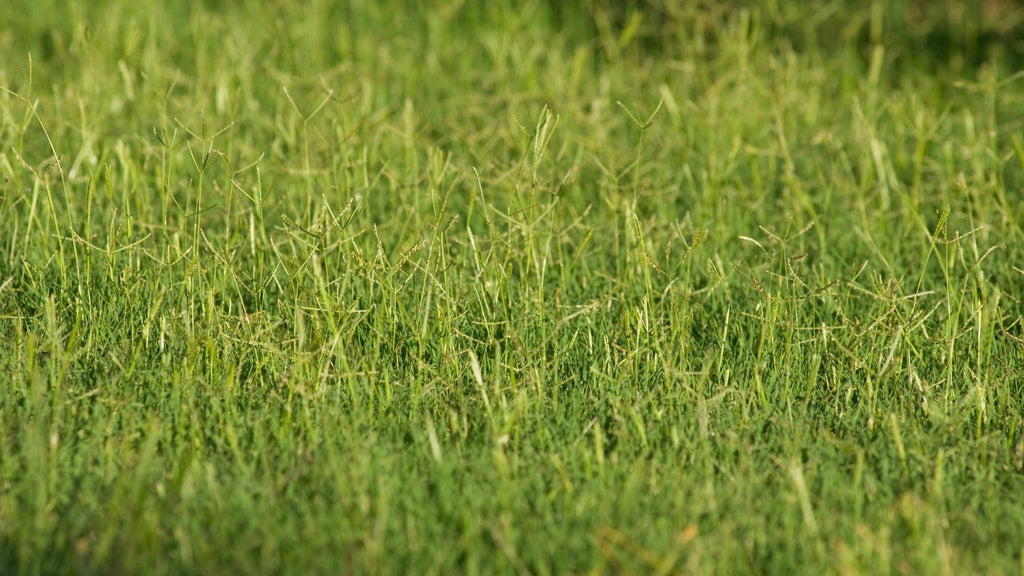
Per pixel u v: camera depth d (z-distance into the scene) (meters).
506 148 15.77
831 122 17.69
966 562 8.25
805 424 10.16
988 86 15.31
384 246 13.24
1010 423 10.27
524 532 8.45
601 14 22.16
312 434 9.60
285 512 8.68
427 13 22.62
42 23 21.47
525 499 8.95
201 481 9.04
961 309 12.02
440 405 10.38
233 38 20.34
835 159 16.22
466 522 8.37
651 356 11.05
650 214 14.73
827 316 11.90
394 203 14.01
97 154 15.13
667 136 16.59
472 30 22.31
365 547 8.16
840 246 13.75
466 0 23.08
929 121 16.92
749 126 16.89
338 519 8.48
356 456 9.21
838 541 8.45
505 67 20.03
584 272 12.73
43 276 11.86
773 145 16.34
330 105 17.28
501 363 10.84
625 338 11.45
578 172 15.36
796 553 8.40
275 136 16.55
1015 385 10.95
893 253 13.45
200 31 20.27
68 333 11.27
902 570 8.07
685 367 10.87
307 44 20.84
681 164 16.12
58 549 8.19
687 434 9.99
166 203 12.02
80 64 18.67
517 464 9.23
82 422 9.85
